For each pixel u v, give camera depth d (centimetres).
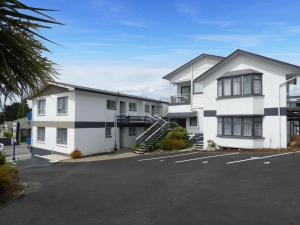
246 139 2025
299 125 2281
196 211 772
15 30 266
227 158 1733
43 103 2725
